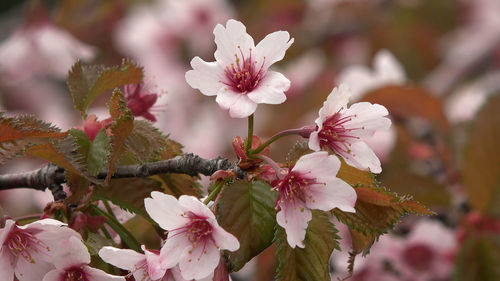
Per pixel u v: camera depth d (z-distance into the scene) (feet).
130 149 2.18
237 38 2.18
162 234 2.24
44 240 2.15
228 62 2.18
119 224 2.22
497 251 2.64
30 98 4.18
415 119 2.93
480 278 2.63
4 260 2.16
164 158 2.25
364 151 2.17
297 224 2.13
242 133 4.17
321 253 2.14
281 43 2.17
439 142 2.87
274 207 2.15
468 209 2.70
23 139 2.14
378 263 2.72
